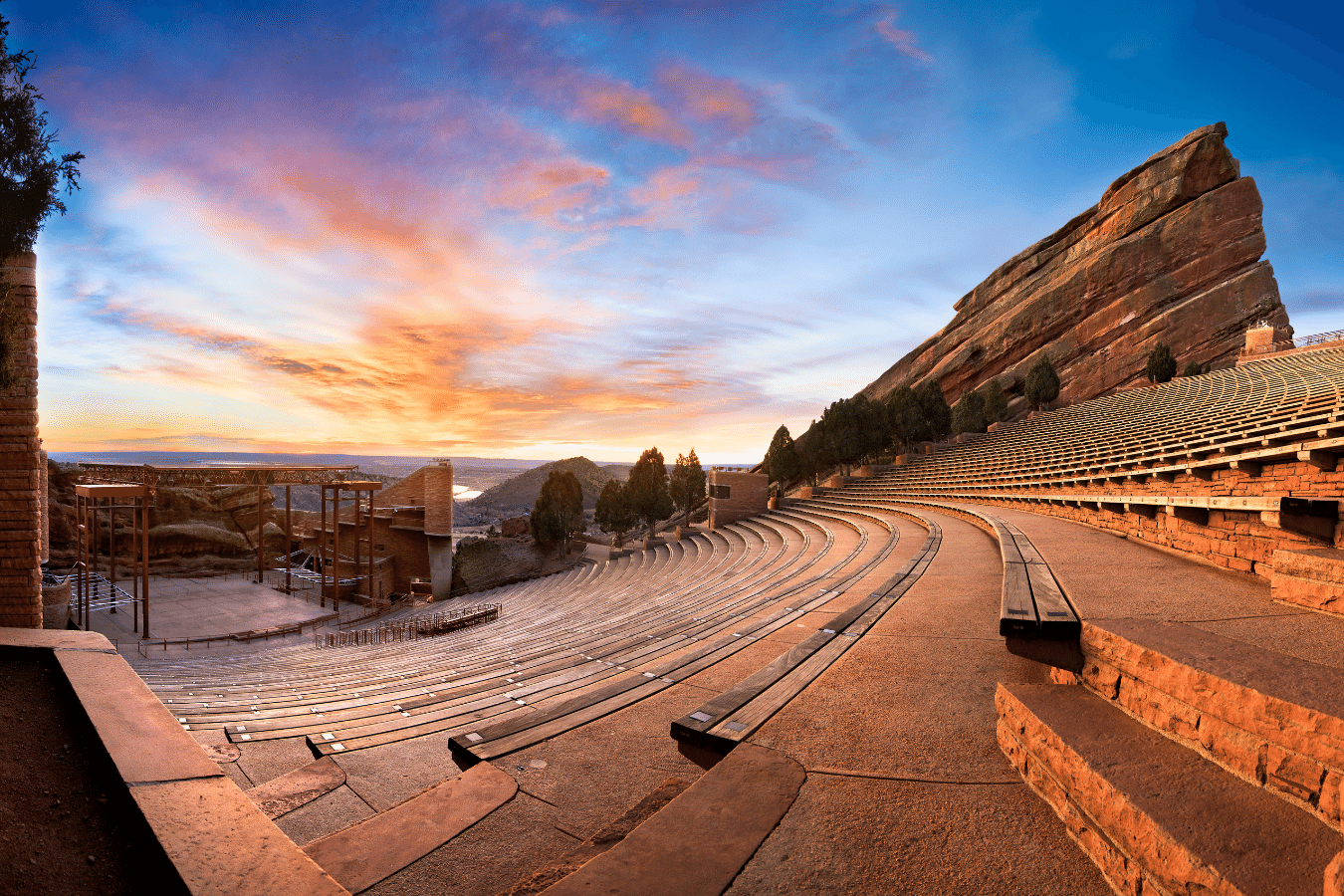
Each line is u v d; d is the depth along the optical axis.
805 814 2.88
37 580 14.67
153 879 2.46
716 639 8.12
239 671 17.38
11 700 4.20
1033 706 3.32
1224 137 66.88
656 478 62.09
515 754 4.38
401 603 42.91
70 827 2.80
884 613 6.99
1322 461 8.62
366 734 6.18
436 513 46.53
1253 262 62.47
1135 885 2.28
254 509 50.25
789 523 33.62
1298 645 4.23
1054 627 3.83
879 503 31.91
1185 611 5.13
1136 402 39.03
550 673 8.00
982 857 2.58
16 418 14.50
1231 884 1.90
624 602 20.53
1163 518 9.67
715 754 3.79
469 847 3.23
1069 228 77.62
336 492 37.03
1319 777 2.21
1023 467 28.70
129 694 4.23
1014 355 71.62
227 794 2.99
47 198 6.24
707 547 35.81
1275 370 33.31
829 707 4.28
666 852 2.56
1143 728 3.04
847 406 55.22
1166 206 66.75
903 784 3.20
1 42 6.00
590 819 3.51
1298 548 6.02
